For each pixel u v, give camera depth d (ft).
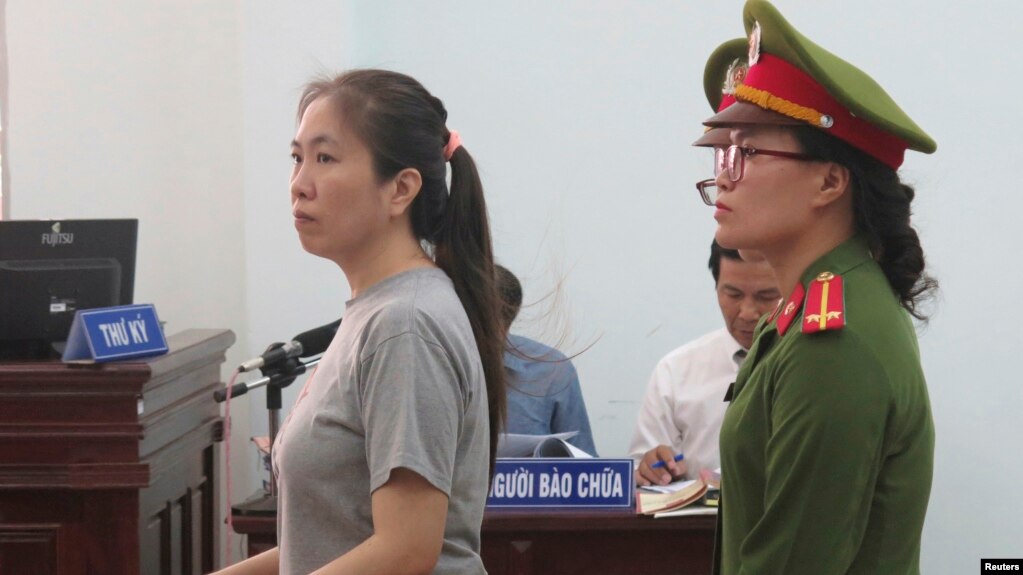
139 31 31.04
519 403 24.11
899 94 30.66
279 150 29.84
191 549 21.72
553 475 19.13
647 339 31.40
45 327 21.72
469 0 31.09
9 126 30.96
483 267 11.80
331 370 10.87
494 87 31.24
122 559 18.84
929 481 10.89
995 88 30.48
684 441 23.85
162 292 31.14
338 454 10.53
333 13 29.78
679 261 31.24
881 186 11.00
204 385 22.74
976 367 30.73
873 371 10.14
